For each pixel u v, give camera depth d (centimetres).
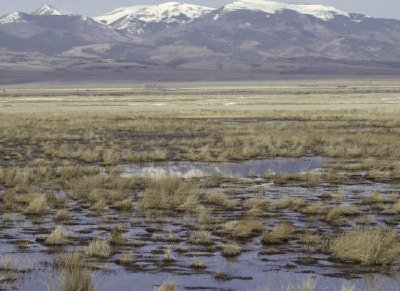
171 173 3912
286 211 2747
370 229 2222
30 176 3706
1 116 9919
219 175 3766
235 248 2027
